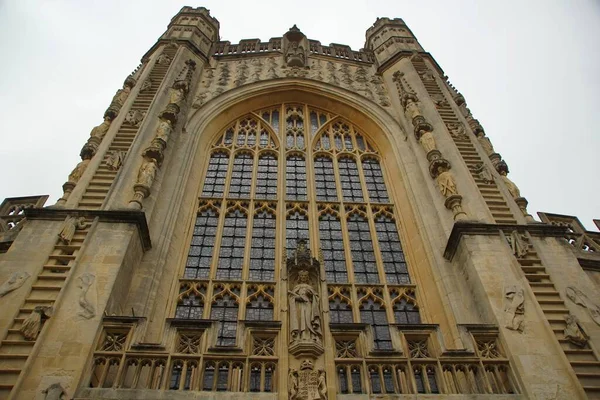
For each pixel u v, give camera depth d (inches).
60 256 605.9
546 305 609.6
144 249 697.0
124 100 1003.3
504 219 757.3
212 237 811.4
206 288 721.6
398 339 531.2
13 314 530.6
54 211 662.5
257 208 866.8
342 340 529.7
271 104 1140.5
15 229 699.4
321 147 1040.2
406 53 1232.2
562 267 664.4
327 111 1135.6
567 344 564.7
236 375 494.3
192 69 1115.3
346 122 1113.4
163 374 489.7
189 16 1365.7
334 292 729.0
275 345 513.7
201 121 1009.5
